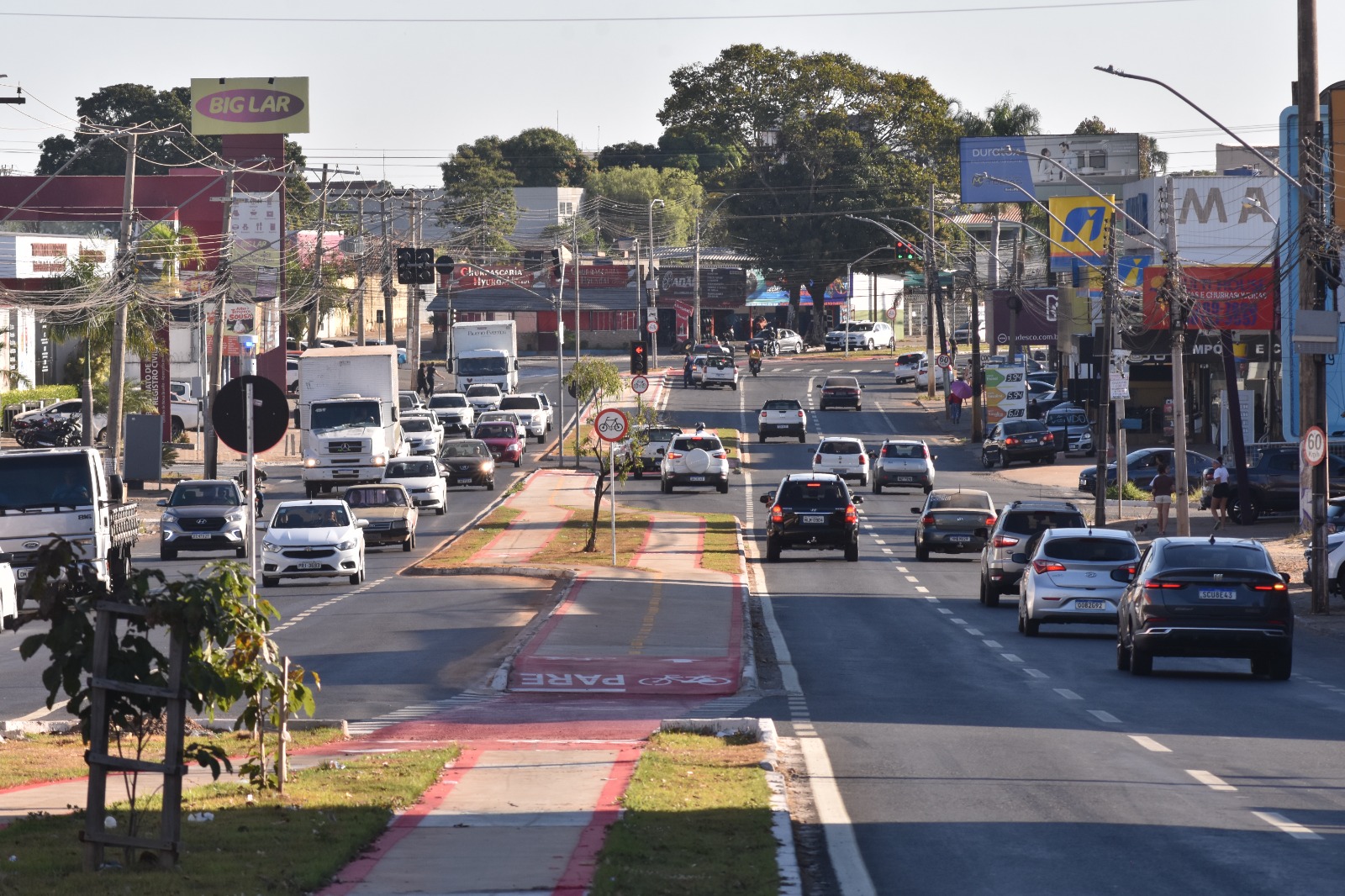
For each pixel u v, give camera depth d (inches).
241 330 5556.1
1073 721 1449.3
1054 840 931.3
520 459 5900.6
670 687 1716.3
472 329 7544.3
